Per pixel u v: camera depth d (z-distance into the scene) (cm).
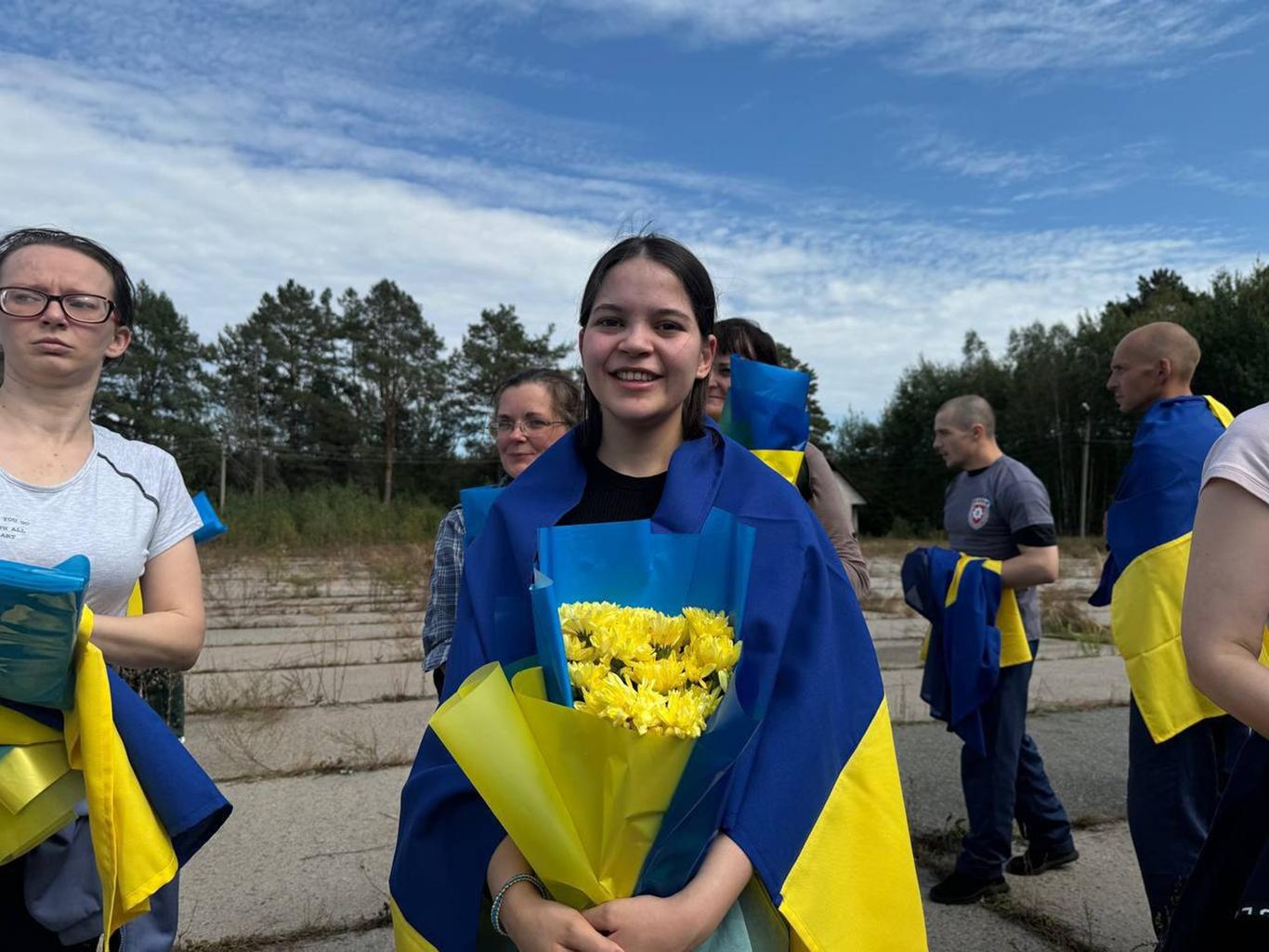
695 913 147
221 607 1275
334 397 6850
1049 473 5600
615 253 195
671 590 170
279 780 491
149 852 193
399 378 6650
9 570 171
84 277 212
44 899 197
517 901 155
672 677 153
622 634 158
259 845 403
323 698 678
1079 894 363
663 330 189
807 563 177
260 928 330
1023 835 427
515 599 176
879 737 178
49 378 211
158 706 253
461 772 170
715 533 170
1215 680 163
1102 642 1022
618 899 148
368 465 6556
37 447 212
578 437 202
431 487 6619
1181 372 341
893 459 6619
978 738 360
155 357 5909
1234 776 174
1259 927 168
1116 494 336
